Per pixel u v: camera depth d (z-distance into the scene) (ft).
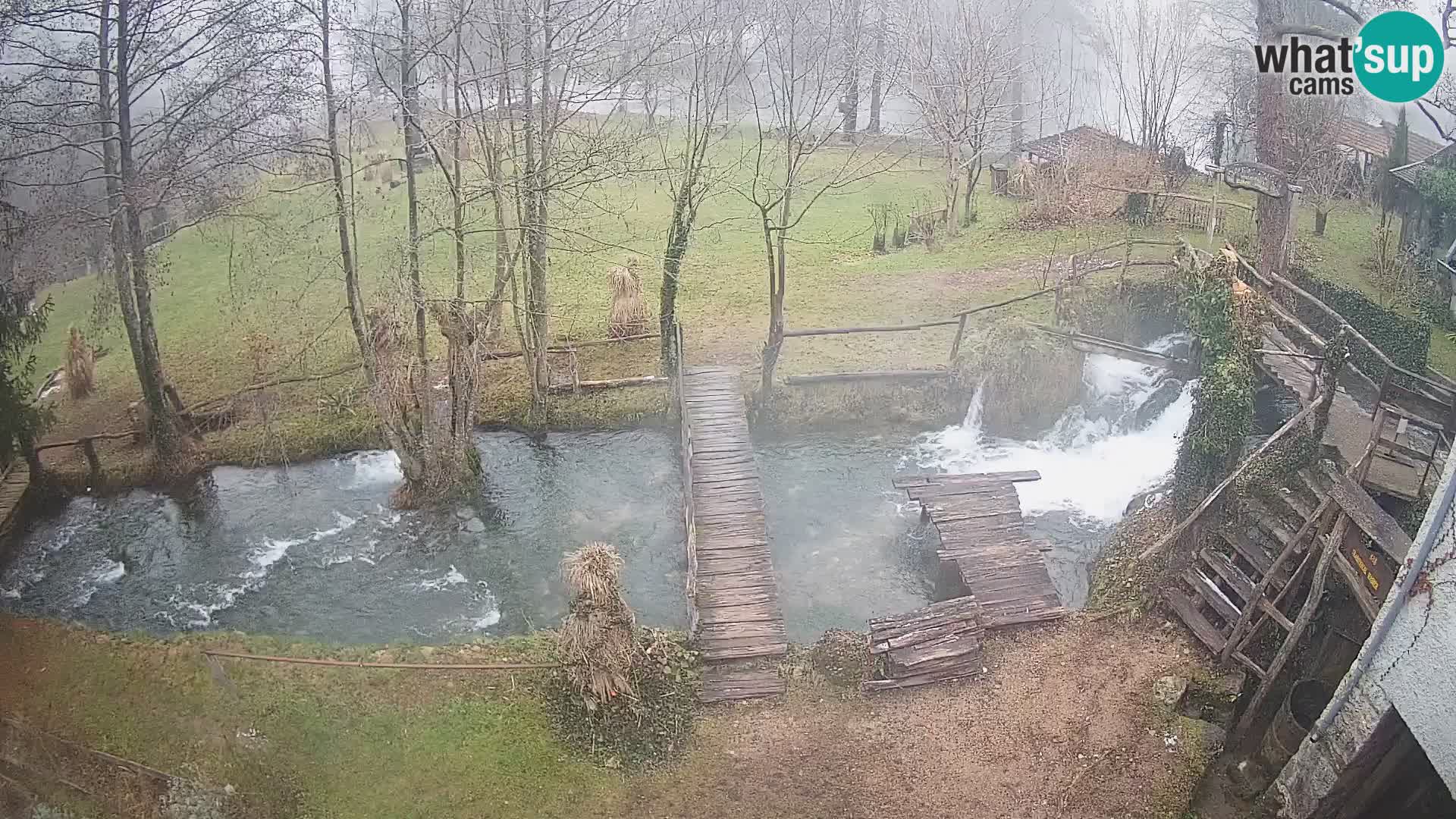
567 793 39.55
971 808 38.78
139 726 43.19
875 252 99.25
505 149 64.03
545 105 61.52
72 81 55.83
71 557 58.65
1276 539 45.68
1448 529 30.19
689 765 41.06
